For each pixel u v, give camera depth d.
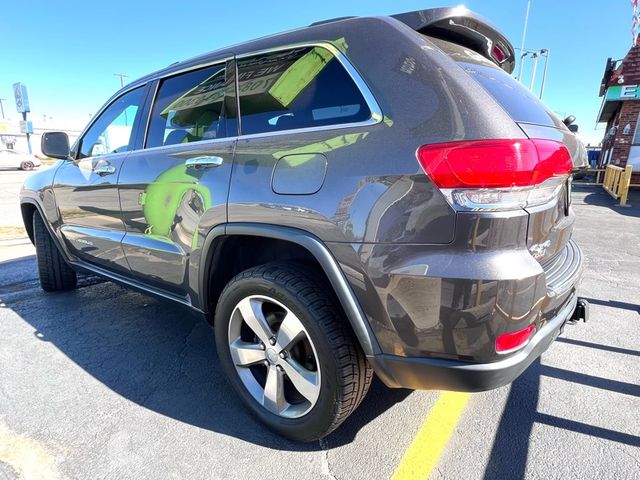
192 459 1.80
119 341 2.91
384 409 2.15
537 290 1.38
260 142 1.83
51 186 3.33
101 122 3.04
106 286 4.11
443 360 1.44
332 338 1.62
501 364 1.38
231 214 1.86
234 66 2.07
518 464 1.77
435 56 1.51
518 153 1.31
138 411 2.13
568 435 1.95
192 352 2.75
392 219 1.41
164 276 2.38
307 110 1.74
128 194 2.52
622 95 12.46
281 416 1.90
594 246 5.80
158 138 2.48
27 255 5.43
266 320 1.89
